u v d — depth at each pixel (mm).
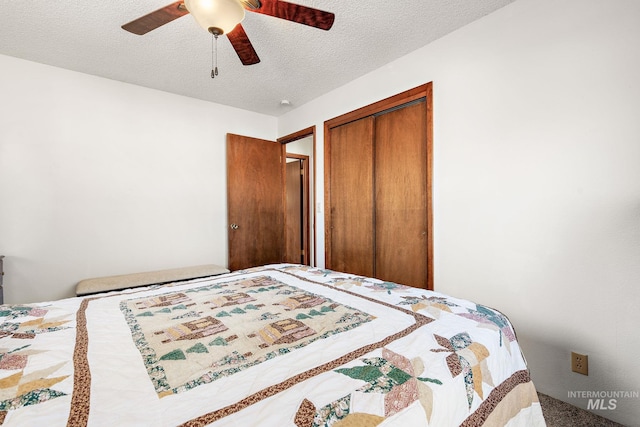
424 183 2422
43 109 2537
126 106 2920
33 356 865
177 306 1351
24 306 1339
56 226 2598
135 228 2975
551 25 1695
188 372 791
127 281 2621
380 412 660
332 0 1808
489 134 1974
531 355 1789
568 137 1643
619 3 1475
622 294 1479
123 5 1813
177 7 1422
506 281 1900
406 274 2574
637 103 1434
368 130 2848
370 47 2342
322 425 609
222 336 1021
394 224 2662
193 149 3332
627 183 1463
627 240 1466
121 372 787
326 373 780
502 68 1903
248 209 3678
